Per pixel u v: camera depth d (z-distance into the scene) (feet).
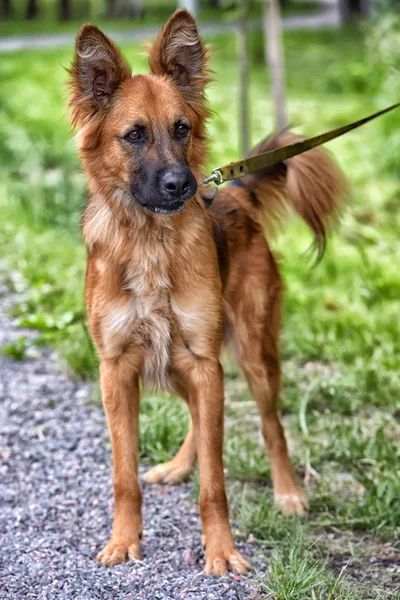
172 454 21.16
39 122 54.29
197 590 15.35
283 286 20.26
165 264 16.53
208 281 16.85
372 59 54.80
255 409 24.07
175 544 17.44
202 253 16.85
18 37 95.61
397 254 34.94
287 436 22.38
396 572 16.44
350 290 31.32
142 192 16.43
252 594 15.29
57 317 29.19
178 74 17.71
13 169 45.21
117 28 96.84
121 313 16.76
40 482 19.99
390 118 46.39
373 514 18.10
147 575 16.01
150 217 16.52
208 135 18.12
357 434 21.66
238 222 19.31
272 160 19.17
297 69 69.97
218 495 16.70
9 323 29.91
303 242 36.37
